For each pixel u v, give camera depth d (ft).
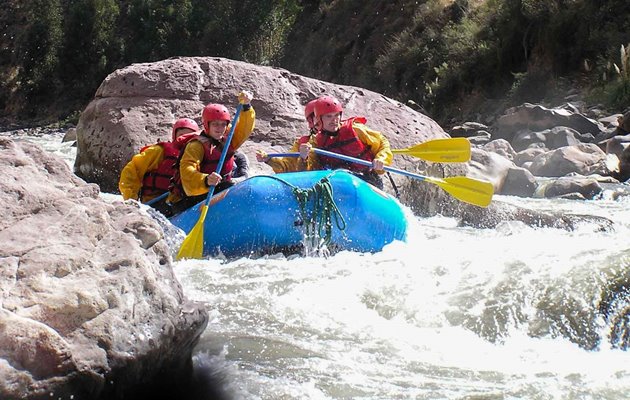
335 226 38.32
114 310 17.80
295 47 192.54
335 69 173.88
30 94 211.41
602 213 51.44
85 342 17.15
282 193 38.50
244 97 41.14
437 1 152.05
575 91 109.19
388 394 21.59
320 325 27.04
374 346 25.35
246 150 56.80
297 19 201.05
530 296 27.58
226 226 38.60
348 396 21.42
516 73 122.62
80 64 209.97
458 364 24.07
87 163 59.98
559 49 116.78
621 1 115.14
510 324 26.66
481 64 128.88
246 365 23.24
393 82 148.05
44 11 211.82
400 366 23.77
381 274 31.24
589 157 71.05
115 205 21.08
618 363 24.32
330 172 39.50
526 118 89.97
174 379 19.53
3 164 20.79
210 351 24.20
